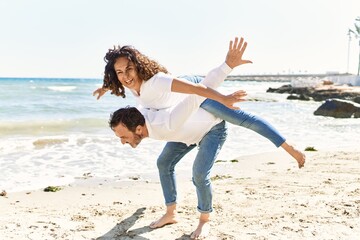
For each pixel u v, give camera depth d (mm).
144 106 3389
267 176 6215
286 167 7105
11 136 11062
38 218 4137
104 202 4863
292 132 12953
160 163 3785
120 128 3207
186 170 7016
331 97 32906
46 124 13578
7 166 7199
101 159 8016
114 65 3133
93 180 6199
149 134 3293
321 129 13875
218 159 8188
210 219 3980
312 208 4246
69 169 7047
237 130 12797
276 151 9055
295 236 3477
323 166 6848
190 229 3764
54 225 3893
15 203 4836
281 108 24953
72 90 44344
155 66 3189
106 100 30000
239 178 6133
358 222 3771
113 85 3268
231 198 4785
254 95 41750
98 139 10547
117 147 9461
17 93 34312
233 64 3141
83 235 3625
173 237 3574
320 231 3572
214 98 2953
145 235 3621
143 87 3180
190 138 3438
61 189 5578
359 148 9203
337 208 4203
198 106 3176
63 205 4734
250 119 3418
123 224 3932
